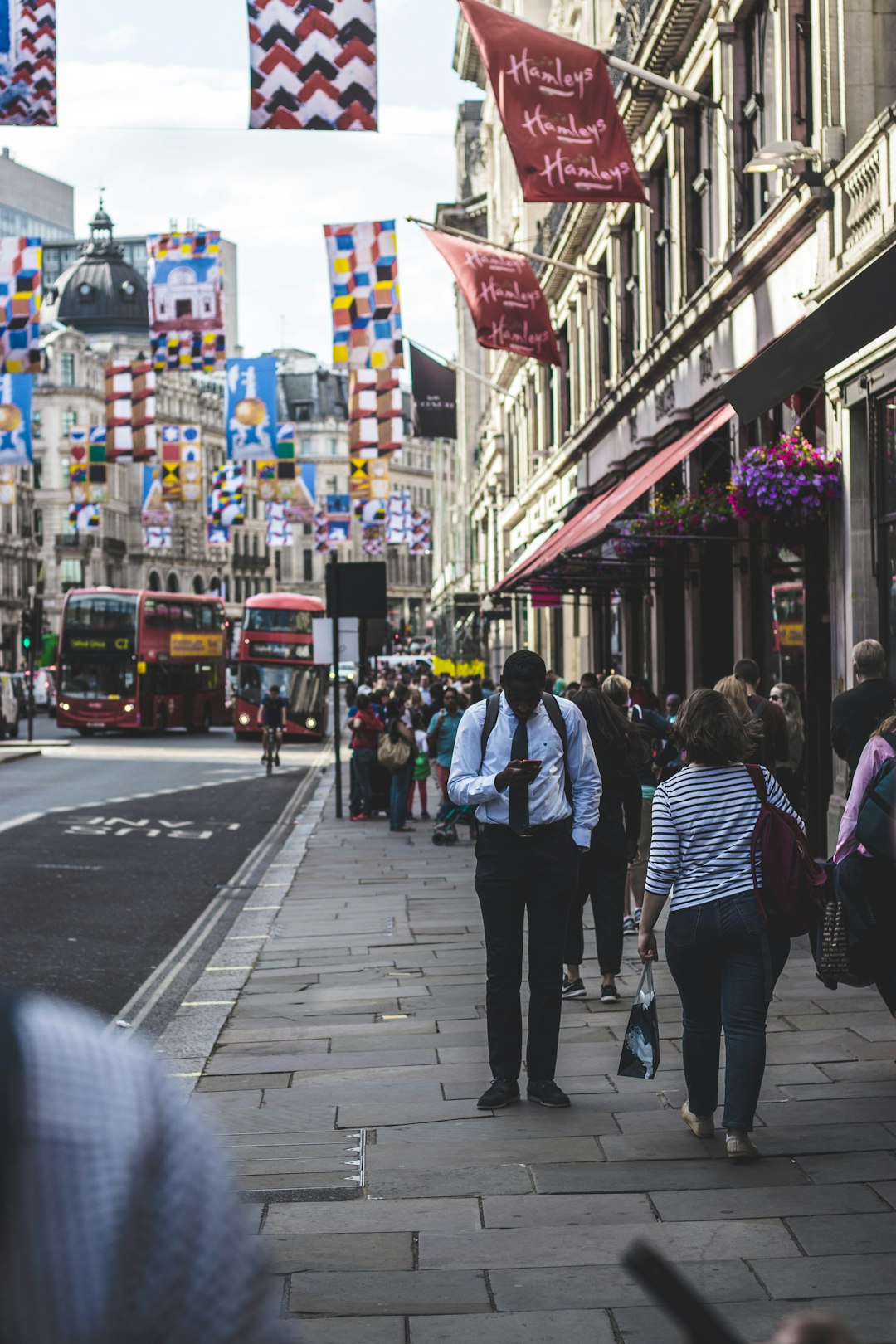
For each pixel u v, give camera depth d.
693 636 20.31
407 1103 6.68
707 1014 5.97
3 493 62.59
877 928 6.54
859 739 8.80
